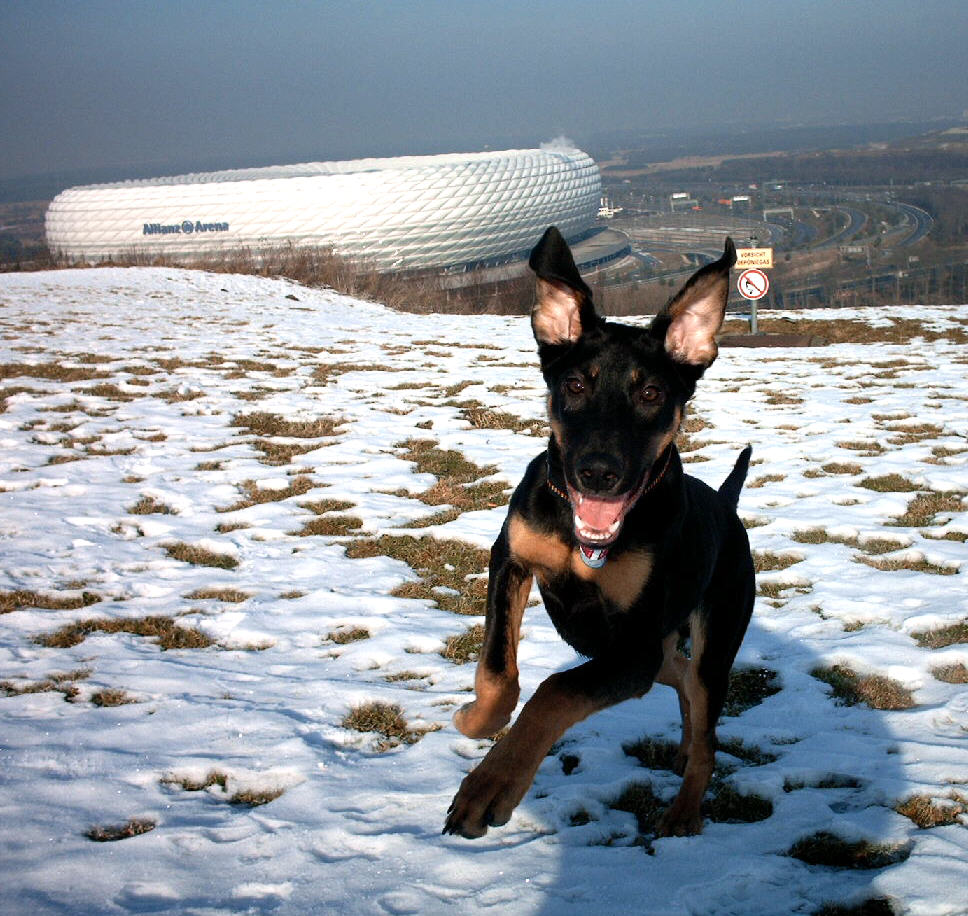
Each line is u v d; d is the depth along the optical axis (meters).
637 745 1.53
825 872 1.20
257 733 1.48
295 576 2.19
